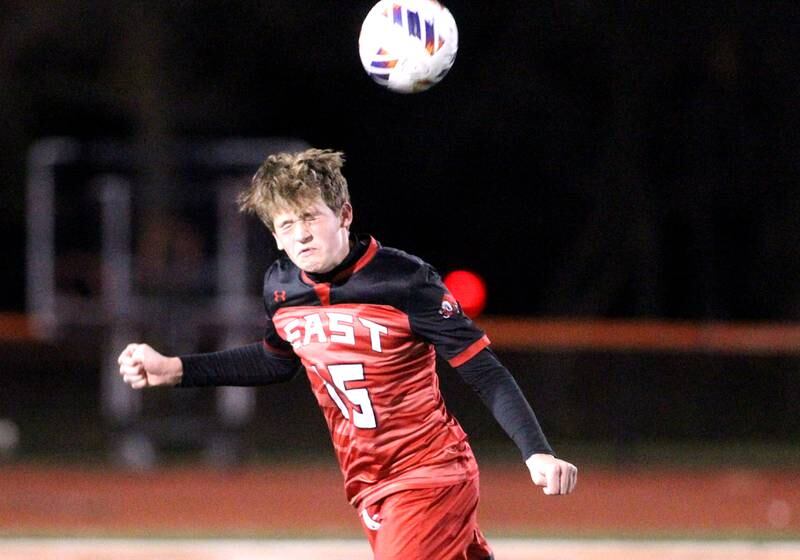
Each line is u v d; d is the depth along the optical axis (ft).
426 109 255.09
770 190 237.04
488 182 259.19
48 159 185.26
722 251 242.99
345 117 259.80
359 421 51.72
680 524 126.52
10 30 244.83
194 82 251.19
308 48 252.21
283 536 114.42
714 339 160.66
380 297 50.31
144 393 169.68
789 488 152.05
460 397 183.01
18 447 183.73
